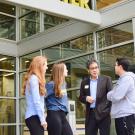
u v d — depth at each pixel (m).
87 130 5.39
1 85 13.41
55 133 4.46
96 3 10.43
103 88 5.48
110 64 9.84
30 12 13.73
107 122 5.34
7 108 13.41
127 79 4.47
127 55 9.34
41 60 4.15
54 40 11.97
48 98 4.60
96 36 10.38
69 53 11.38
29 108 4.02
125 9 9.47
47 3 8.80
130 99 4.49
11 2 8.21
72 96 10.98
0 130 13.02
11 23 14.33
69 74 11.26
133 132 4.44
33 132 3.93
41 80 4.06
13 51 13.87
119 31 9.66
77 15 9.52
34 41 13.01
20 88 13.78
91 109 5.44
